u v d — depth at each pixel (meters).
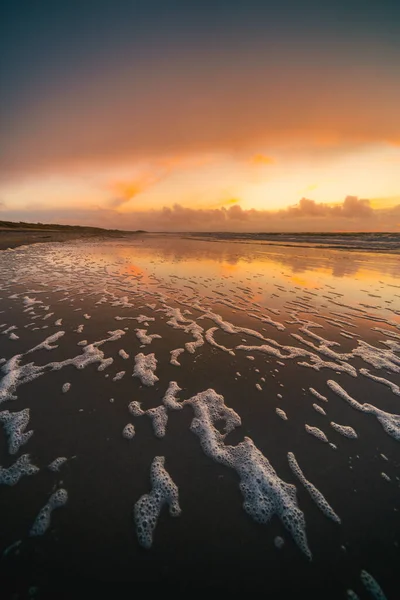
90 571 1.48
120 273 10.02
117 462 2.13
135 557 1.54
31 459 2.12
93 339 4.38
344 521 1.76
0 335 4.44
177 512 1.78
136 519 1.73
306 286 8.27
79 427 2.48
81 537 1.62
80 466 2.08
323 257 15.87
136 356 3.86
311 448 2.33
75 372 3.41
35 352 3.91
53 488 1.90
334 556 1.58
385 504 1.87
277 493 1.93
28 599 1.36
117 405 2.80
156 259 14.30
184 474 2.05
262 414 2.74
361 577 1.51
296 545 1.63
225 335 4.65
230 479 2.03
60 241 27.84
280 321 5.34
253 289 7.86
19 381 3.19
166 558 1.55
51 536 1.62
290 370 3.57
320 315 5.71
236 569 1.52
